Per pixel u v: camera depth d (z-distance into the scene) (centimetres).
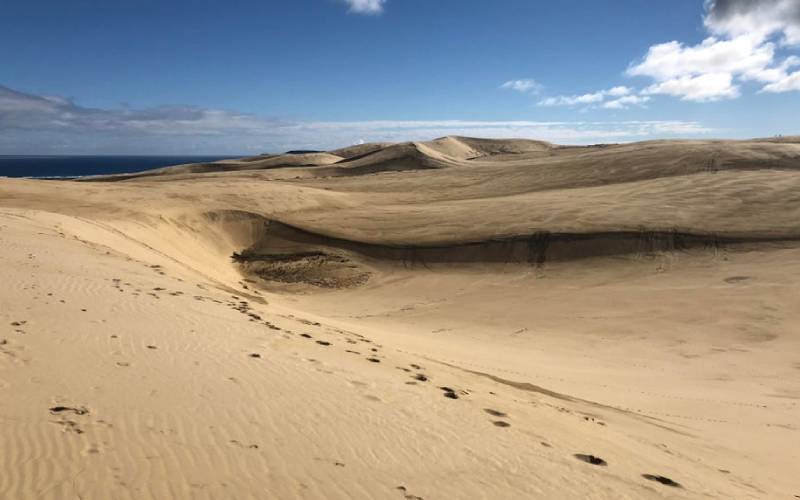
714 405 1331
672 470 733
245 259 3734
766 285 2605
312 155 15400
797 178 4566
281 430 585
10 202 3675
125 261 1789
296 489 473
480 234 3800
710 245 3294
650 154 6544
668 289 2734
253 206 4484
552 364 1700
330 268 3562
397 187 6756
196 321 1024
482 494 528
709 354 1911
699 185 4666
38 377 625
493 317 2514
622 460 717
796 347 1938
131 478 446
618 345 2045
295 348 966
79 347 754
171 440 520
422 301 2903
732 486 733
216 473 475
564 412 961
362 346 1177
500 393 994
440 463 582
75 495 411
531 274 3269
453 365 1295
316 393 721
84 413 549
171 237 3472
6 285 1067
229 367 769
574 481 600
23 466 439
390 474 534
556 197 4831
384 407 718
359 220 4416
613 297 2689
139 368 705
